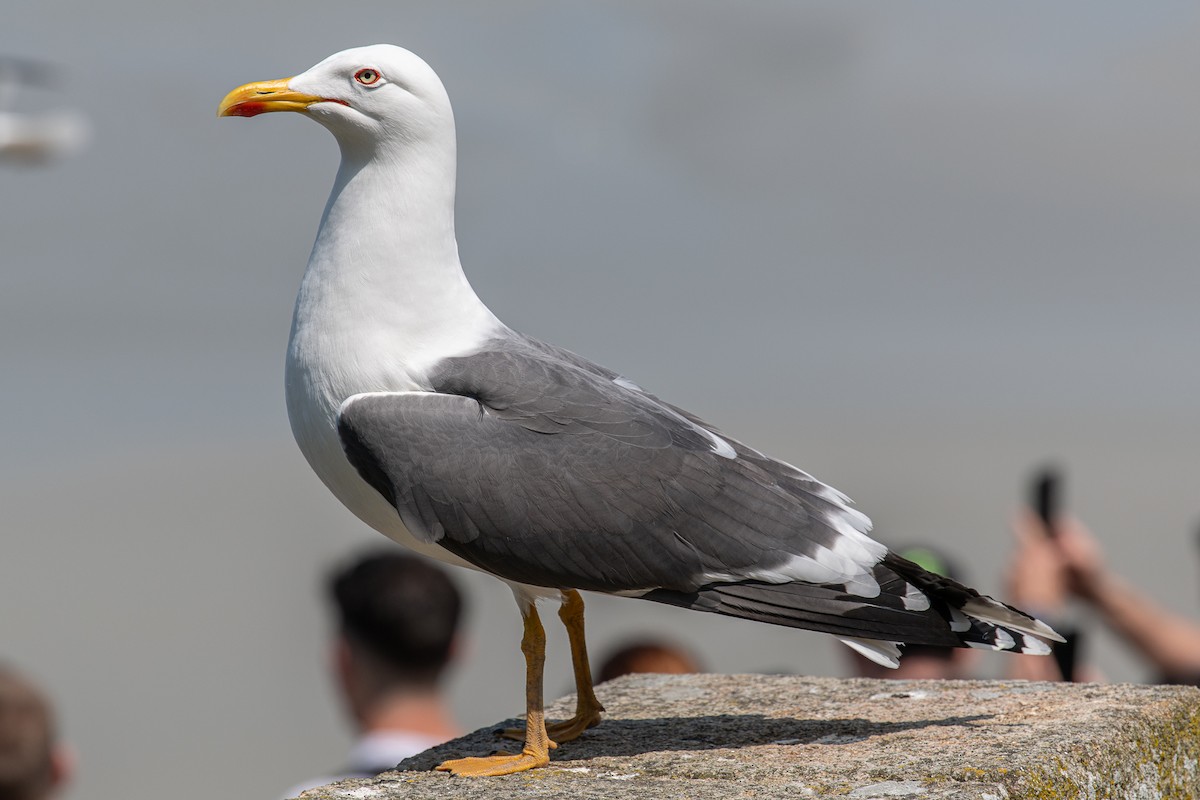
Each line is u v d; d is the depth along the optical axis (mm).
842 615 9352
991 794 8266
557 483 9352
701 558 9422
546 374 9766
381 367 9656
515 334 10352
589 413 9617
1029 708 10109
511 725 10430
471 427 9422
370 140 9953
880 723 9977
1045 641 9516
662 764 9250
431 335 9852
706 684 11422
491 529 9312
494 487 9297
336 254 9844
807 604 9383
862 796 8297
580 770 9250
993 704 10297
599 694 11273
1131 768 9320
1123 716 9734
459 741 10117
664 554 9398
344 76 9922
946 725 9766
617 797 8484
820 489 9945
